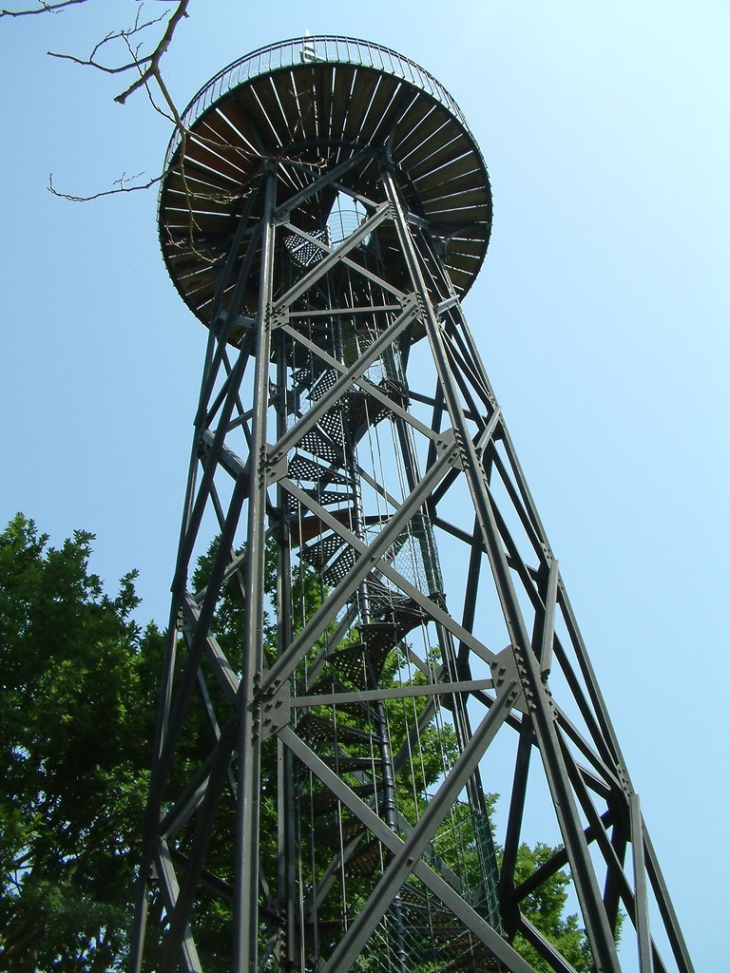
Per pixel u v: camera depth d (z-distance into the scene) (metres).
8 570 18.25
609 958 5.89
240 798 6.62
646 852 8.51
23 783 15.23
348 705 10.01
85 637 16.88
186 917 7.66
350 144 14.25
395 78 13.36
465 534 12.02
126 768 15.69
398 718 17.64
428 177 14.86
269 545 19.89
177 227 14.56
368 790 10.50
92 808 15.45
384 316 14.28
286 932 8.99
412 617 10.33
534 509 11.01
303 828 11.86
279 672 7.40
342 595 7.90
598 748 9.35
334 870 9.94
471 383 12.34
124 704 16.34
